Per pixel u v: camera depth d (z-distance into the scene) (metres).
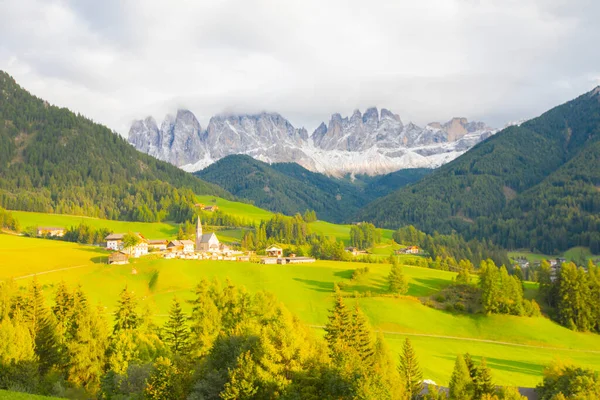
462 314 148.50
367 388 52.16
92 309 87.00
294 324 72.50
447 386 85.94
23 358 66.31
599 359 121.75
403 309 146.12
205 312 83.38
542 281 164.75
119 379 64.62
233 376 55.44
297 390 54.81
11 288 85.88
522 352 123.75
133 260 179.12
